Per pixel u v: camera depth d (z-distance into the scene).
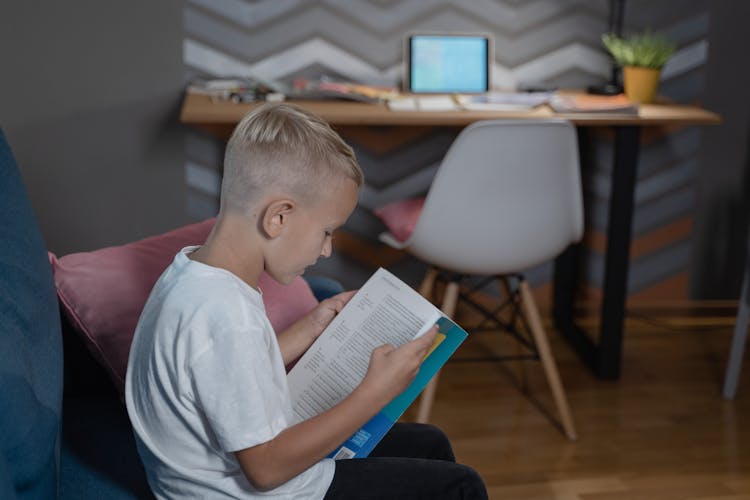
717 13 2.91
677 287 3.16
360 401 1.18
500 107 2.50
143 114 2.78
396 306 1.36
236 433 1.09
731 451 2.35
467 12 2.83
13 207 1.40
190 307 1.12
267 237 1.18
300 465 1.13
